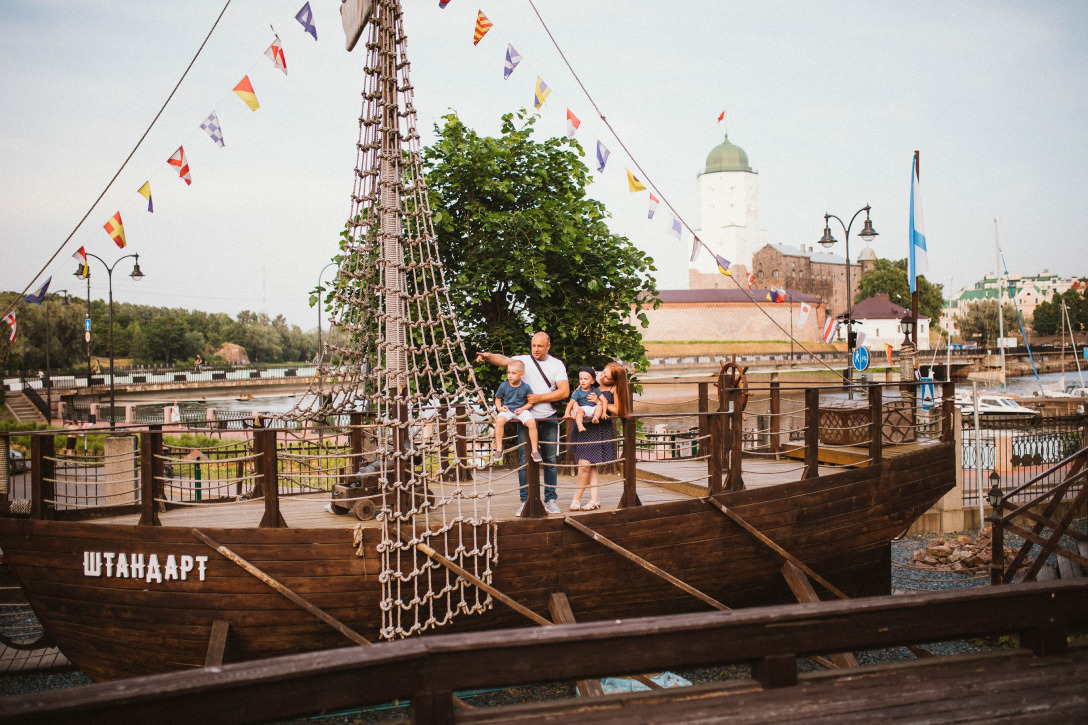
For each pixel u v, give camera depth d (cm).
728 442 851
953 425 923
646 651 354
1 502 707
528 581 669
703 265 9981
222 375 5622
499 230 1191
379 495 630
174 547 620
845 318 2183
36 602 657
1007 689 382
